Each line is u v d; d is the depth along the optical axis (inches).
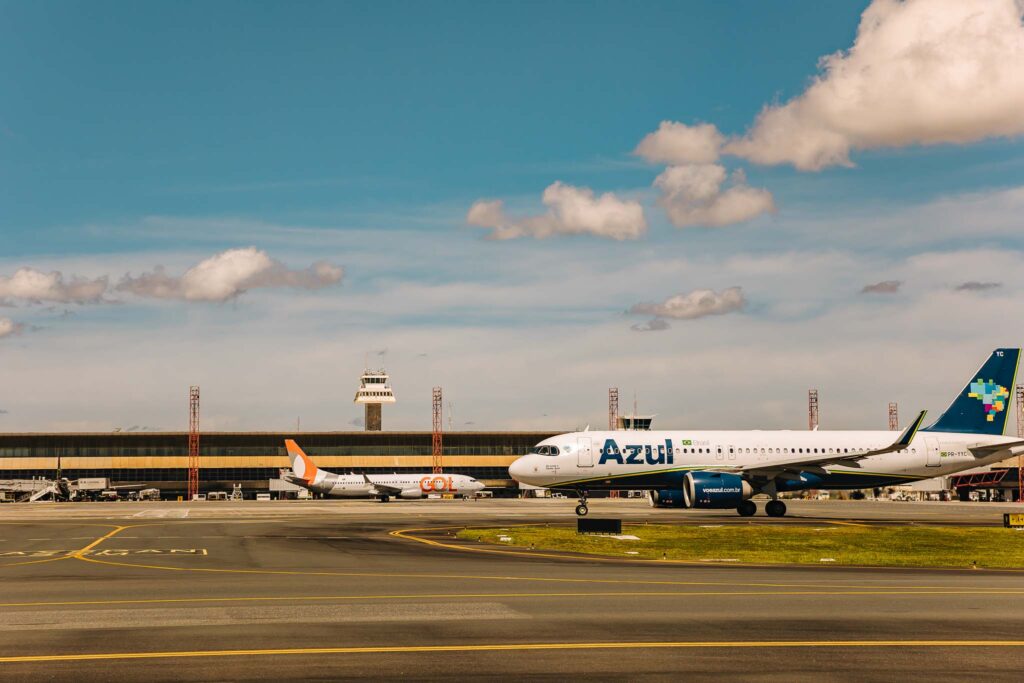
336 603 880.9
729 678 557.6
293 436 6663.4
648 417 6043.3
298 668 580.4
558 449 2876.5
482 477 6939.0
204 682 544.1
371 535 2018.9
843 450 2970.0
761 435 2984.7
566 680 551.2
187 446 6540.4
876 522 2445.9
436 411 7214.6
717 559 1461.6
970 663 602.5
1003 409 3075.8
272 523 2529.5
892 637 696.4
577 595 944.9
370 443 6806.1
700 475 2743.6
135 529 2274.9
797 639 685.9
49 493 5585.6
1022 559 1512.1
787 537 1898.4
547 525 2370.8
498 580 1096.8
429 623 756.0
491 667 584.4
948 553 1624.0
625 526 2188.7
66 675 561.6
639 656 620.4
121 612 819.4
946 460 2992.1
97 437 6417.3
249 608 845.2
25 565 1326.3
